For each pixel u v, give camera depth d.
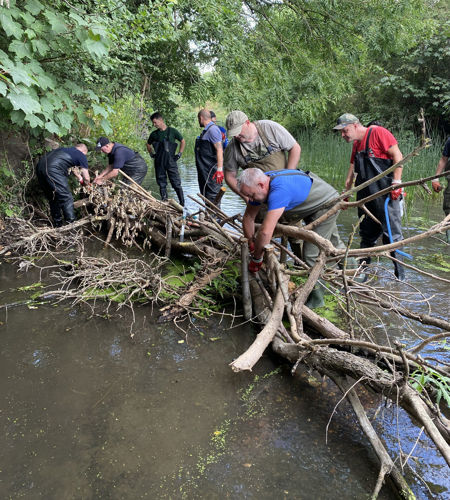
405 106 14.86
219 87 8.70
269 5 9.62
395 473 1.94
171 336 3.26
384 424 2.33
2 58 3.85
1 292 3.89
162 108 11.51
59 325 3.36
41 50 4.18
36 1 4.13
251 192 2.90
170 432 2.24
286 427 2.30
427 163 8.77
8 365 2.79
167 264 4.76
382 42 10.06
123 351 3.02
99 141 5.85
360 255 2.85
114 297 3.65
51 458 2.06
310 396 2.57
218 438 2.21
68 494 1.86
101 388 2.59
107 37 4.21
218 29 7.84
